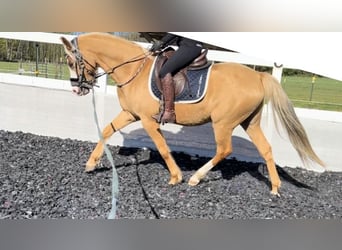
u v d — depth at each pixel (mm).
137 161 4703
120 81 3869
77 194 3604
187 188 3934
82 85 3871
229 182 4223
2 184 3680
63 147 4973
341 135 4766
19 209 3195
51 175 4016
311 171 4824
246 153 5023
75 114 5316
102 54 3820
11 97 5469
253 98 3662
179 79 3660
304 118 4793
